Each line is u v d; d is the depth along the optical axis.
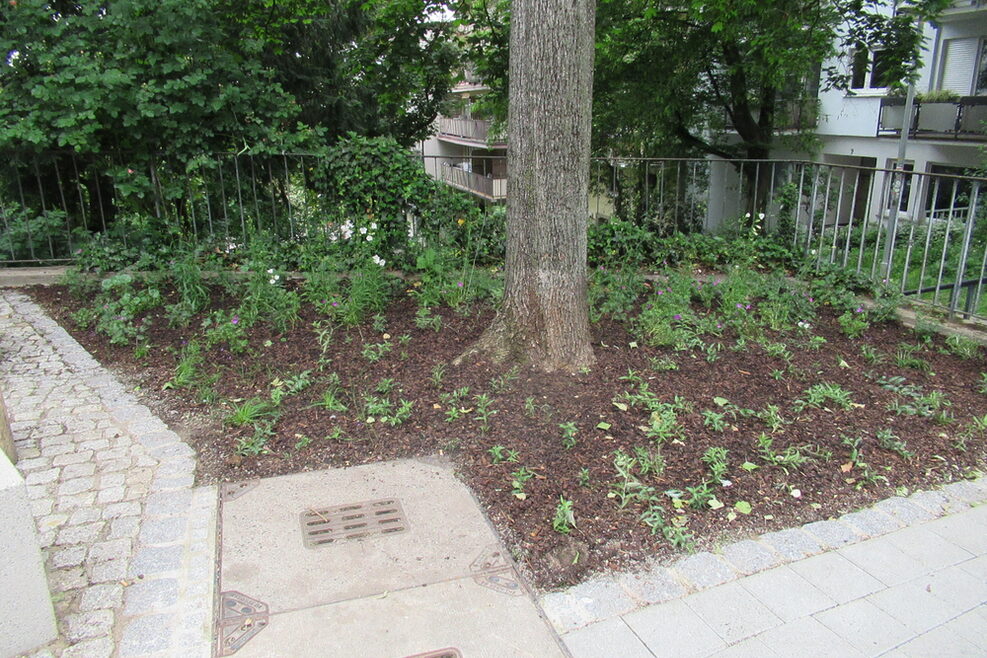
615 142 13.78
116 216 7.20
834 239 6.68
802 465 3.65
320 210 7.20
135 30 6.44
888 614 2.70
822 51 9.59
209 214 7.18
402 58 11.30
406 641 2.51
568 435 3.77
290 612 2.63
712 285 6.16
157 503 3.29
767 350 4.96
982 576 2.92
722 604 2.73
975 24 15.32
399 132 14.91
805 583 2.87
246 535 3.07
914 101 15.59
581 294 4.52
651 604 2.73
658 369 4.59
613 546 3.03
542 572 2.87
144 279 6.52
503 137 15.73
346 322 5.44
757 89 13.28
